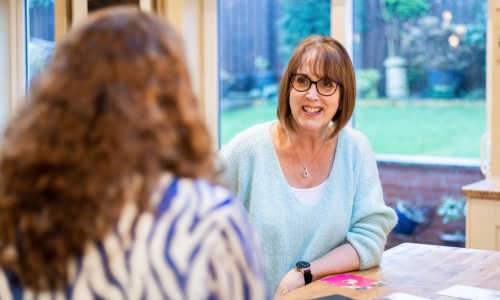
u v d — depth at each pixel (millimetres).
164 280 582
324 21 3041
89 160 576
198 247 595
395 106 2947
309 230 1620
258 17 3197
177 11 3031
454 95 2812
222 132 3357
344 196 1653
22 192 592
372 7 2959
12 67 3777
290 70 1590
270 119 3225
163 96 622
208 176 660
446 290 1313
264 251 1603
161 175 616
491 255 1632
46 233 580
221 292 603
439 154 2865
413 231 2947
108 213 576
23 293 614
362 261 1539
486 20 2721
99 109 591
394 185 2977
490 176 2678
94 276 583
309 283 1485
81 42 622
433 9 2822
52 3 3723
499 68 2594
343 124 1630
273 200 1608
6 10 3762
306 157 1645
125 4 3049
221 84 3332
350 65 1597
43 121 595
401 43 2906
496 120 2619
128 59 608
